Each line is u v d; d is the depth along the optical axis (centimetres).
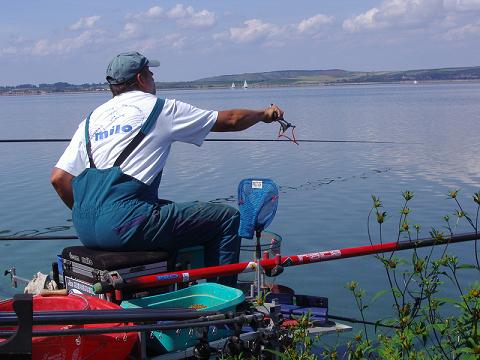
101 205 308
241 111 339
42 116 3759
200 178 1294
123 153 312
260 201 328
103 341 267
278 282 602
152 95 331
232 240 336
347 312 512
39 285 371
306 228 833
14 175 1407
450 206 959
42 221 927
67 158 328
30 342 208
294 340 266
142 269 308
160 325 240
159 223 311
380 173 1313
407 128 2398
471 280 562
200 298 317
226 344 268
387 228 825
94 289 290
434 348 254
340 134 2191
